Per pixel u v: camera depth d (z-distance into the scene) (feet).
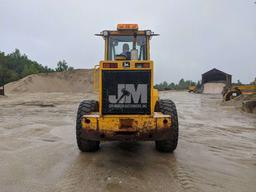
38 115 35.73
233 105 53.57
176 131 15.55
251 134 22.57
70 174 12.28
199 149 17.20
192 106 53.88
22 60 324.39
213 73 167.12
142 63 14.34
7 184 11.18
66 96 93.71
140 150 16.67
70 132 22.77
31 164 13.78
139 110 14.39
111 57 19.54
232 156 15.70
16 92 132.46
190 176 12.21
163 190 10.61
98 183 11.25
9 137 20.57
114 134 14.02
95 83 16.83
